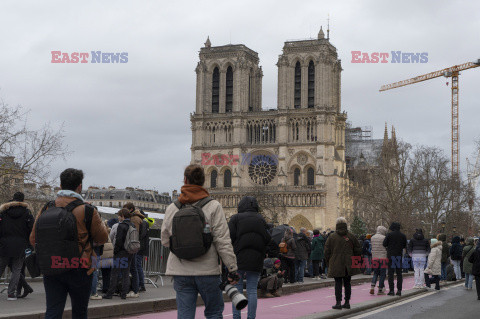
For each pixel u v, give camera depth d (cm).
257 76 19800
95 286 2438
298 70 18412
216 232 1259
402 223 11612
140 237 2602
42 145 6372
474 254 3100
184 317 1259
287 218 17562
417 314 2444
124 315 2205
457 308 2689
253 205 1875
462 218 12544
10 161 6419
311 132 17900
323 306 2686
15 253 2259
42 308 2070
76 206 1241
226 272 1309
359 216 14775
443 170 12638
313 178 17762
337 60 18875
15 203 2267
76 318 1266
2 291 2531
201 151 18600
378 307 2708
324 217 17412
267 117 18388
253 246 1836
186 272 1253
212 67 19012
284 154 17900
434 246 3744
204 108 18800
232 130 18525
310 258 4312
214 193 18162
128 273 2441
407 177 12319
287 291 3316
